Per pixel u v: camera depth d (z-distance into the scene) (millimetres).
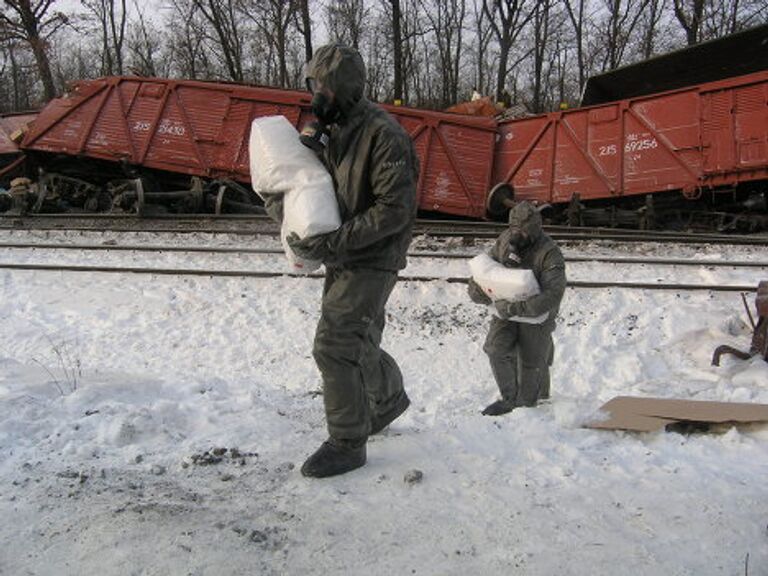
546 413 4582
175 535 2885
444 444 3980
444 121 17250
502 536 2959
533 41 45469
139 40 48156
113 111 18125
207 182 17922
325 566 2736
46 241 14922
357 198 3535
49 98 38719
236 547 2822
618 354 8789
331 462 3555
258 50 43000
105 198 18609
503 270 5148
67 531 2904
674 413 4336
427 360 8922
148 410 4484
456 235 15211
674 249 13914
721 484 3420
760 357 7824
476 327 9797
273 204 3637
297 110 17297
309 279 11203
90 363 8445
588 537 2945
